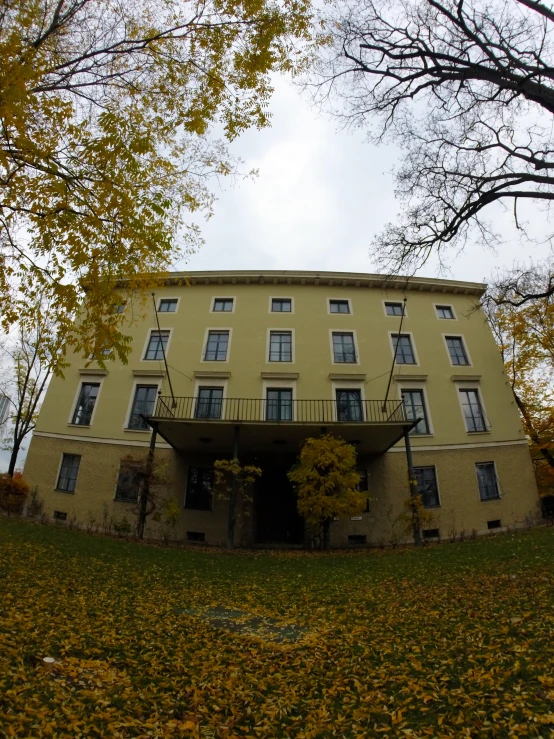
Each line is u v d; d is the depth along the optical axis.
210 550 14.53
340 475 14.62
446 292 23.02
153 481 16.33
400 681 4.12
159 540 16.33
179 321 21.62
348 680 4.28
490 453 19.64
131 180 5.85
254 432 16.36
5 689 3.44
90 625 5.52
